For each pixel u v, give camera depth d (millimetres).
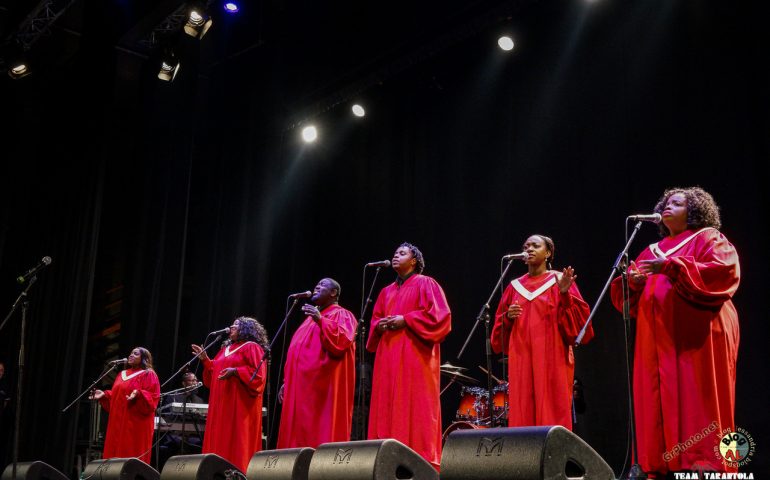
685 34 8242
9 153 11391
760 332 7004
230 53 12664
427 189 10875
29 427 10227
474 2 9656
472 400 8430
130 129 11875
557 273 4930
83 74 11516
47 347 10594
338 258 12000
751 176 7375
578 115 9195
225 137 12805
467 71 10672
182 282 12031
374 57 10992
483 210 10078
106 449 8625
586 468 2742
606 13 9125
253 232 12312
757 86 7496
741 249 7305
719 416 3684
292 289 12211
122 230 11867
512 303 5047
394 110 11633
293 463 4082
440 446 5156
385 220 11375
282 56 12273
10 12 10852
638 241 8297
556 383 4652
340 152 12406
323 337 5855
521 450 2732
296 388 5977
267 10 12062
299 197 12578
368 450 3289
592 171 8922
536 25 9820
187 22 9148
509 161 9859
